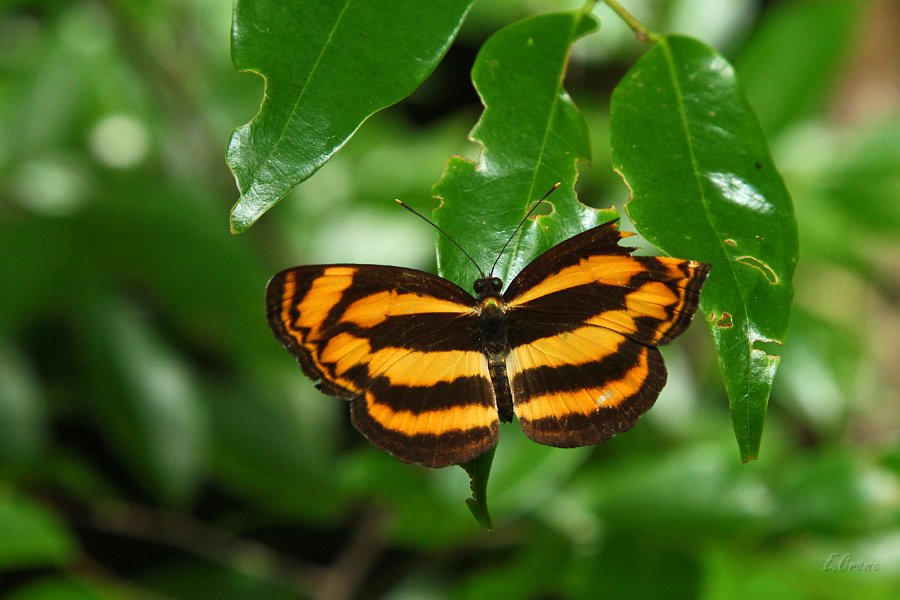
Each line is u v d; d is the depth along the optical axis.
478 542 0.51
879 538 0.48
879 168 0.52
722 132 0.43
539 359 0.45
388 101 0.42
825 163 0.52
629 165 0.43
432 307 0.46
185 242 0.52
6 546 0.49
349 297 0.45
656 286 0.45
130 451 0.52
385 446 0.45
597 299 0.45
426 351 0.45
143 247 0.52
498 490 0.49
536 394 0.45
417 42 0.42
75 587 0.50
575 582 0.50
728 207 0.43
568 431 0.45
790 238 0.43
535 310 0.45
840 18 0.51
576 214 0.43
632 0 0.52
